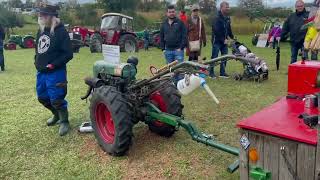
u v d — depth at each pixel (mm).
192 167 3707
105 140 4082
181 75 3824
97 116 4172
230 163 3762
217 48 8039
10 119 5355
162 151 4086
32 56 14336
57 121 5047
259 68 7559
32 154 4148
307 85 2852
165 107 4230
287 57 11820
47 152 4191
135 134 4582
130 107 3986
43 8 4395
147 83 4059
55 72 4484
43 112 5688
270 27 16734
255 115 2553
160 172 3629
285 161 2223
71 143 4414
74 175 3646
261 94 6566
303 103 2740
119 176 3584
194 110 5625
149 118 4062
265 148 2309
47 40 4406
